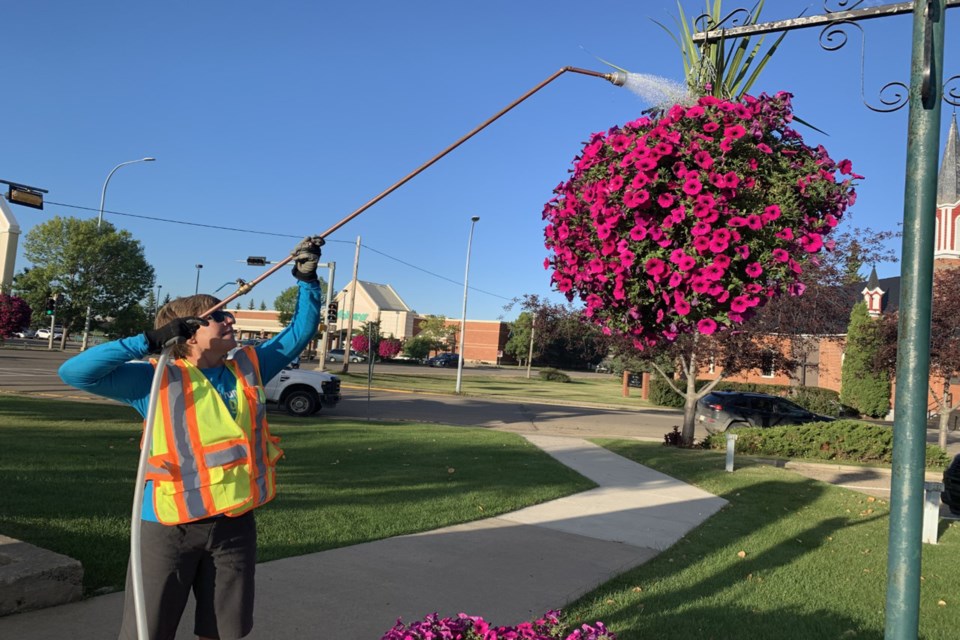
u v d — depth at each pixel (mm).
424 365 77062
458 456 12391
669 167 3117
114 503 6734
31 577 4172
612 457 13859
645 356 17016
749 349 16297
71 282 47531
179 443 2652
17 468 8203
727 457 13031
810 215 3230
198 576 2807
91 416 14281
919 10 2910
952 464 12156
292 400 19375
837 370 39531
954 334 18719
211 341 2754
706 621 4812
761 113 3148
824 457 16453
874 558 7012
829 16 3670
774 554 6980
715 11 3887
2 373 26281
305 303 3105
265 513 7016
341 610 4590
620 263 3137
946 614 5430
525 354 90250
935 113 2867
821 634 4699
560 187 3549
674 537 7473
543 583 5488
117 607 4297
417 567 5656
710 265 2926
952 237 36719
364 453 11938
